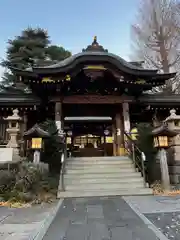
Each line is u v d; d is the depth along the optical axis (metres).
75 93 14.04
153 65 25.38
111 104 14.81
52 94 13.71
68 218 5.11
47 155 10.66
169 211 5.64
